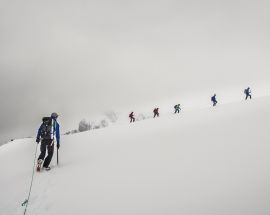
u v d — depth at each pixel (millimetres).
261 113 9555
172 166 4918
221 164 4422
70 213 3777
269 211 2684
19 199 5043
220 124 8898
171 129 10891
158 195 3719
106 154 7816
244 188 3320
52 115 7398
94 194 4324
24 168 8602
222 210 2932
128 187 4293
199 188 3643
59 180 5668
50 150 7168
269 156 4281
